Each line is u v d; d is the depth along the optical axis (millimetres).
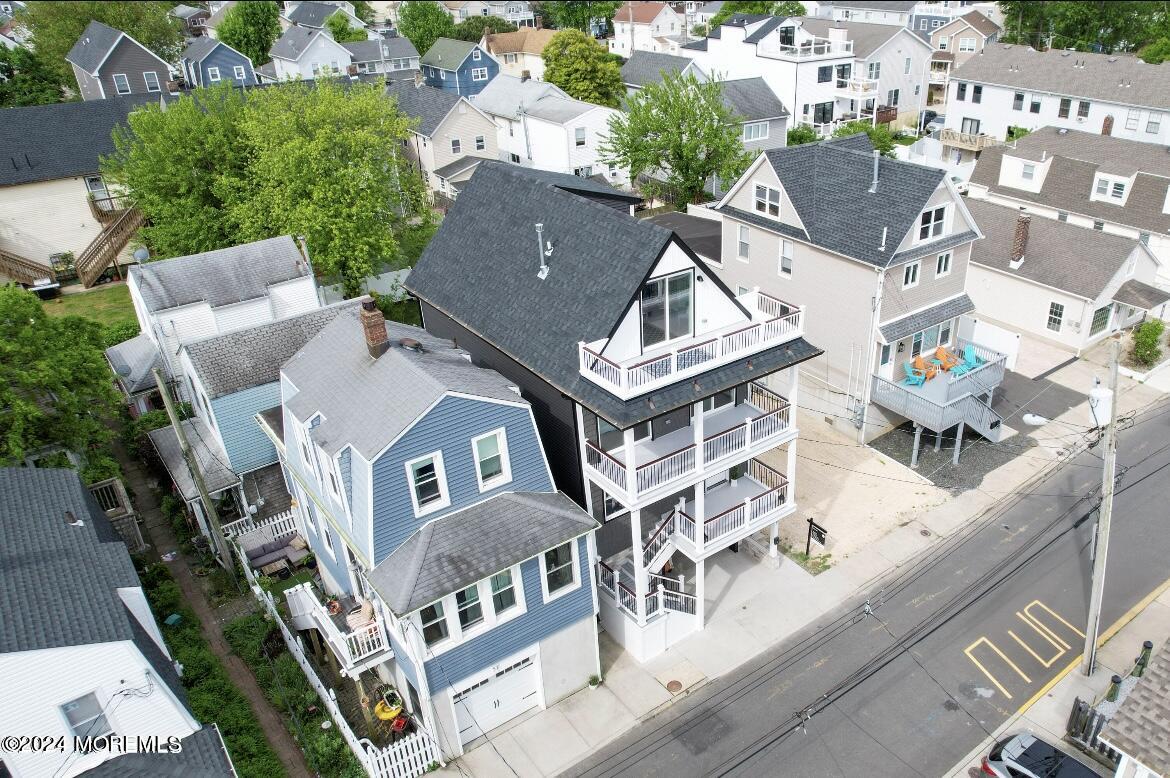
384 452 18672
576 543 20984
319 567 26422
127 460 33406
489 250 26062
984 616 24406
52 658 15766
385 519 19328
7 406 24859
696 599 23953
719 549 23547
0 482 20922
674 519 23672
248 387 27703
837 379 33594
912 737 20828
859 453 32344
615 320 21203
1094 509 28453
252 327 28703
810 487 30438
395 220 42656
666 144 49625
